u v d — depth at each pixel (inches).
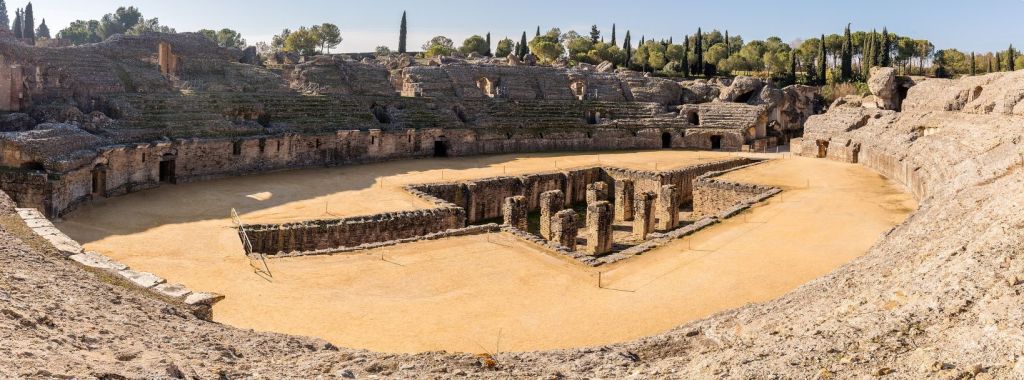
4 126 2117.4
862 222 1791.3
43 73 2442.2
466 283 1253.1
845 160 3043.8
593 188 2139.5
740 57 5413.4
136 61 2861.7
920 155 2294.5
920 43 5644.7
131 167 2066.9
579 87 4143.7
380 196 2079.2
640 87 4062.5
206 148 2313.0
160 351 621.0
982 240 744.3
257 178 2374.5
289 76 3361.2
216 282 1198.9
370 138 2824.8
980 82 2674.7
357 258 1385.3
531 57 4601.4
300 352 735.1
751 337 693.9
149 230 1594.5
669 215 2080.5
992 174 1489.9
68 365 502.3
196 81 2930.6
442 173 2551.7
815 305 789.2
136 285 861.8
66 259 902.4
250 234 1560.0
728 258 1451.8
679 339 786.8
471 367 656.4
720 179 2491.4
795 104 4114.2
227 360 638.5
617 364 679.1
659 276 1325.0
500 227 1663.4
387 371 633.6
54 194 1659.7
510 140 3270.2
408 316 1075.9
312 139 2642.7
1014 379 453.1
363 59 4394.7
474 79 3722.9
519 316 1093.8
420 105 3238.2
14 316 594.9
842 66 4980.3
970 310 580.7
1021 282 595.8
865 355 544.7
